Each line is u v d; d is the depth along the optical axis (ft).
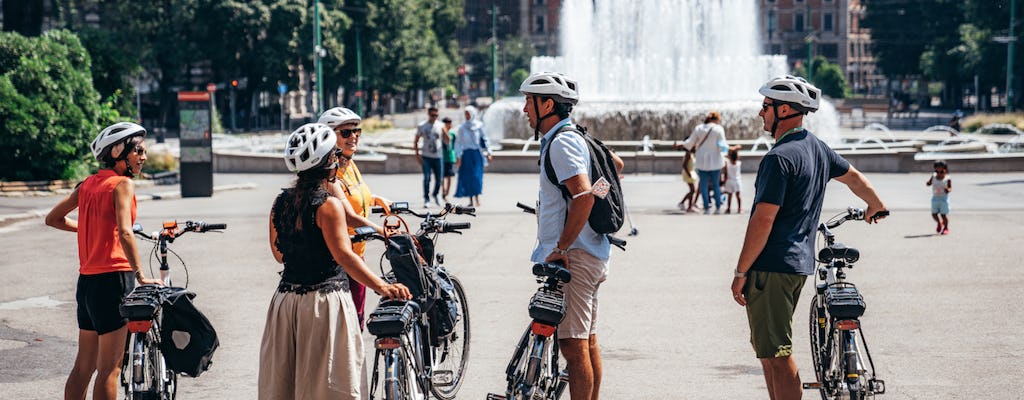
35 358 50.42
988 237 91.25
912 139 256.93
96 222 36.88
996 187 144.97
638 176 171.63
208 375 46.88
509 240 91.45
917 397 42.11
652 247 86.84
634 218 109.09
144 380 35.53
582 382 36.01
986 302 61.87
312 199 31.63
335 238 31.53
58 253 86.74
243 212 117.60
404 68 553.64
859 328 35.99
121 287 37.04
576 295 35.86
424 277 35.70
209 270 76.23
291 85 465.88
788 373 35.19
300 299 31.99
